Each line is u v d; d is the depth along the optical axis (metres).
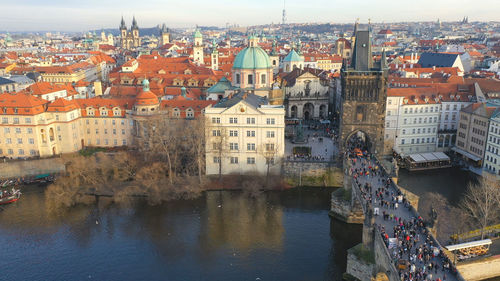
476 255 99.38
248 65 185.75
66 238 117.44
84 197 141.38
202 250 111.62
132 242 115.38
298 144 175.00
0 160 163.25
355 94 149.88
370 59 150.00
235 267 104.19
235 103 149.38
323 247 113.19
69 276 100.75
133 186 147.12
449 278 74.81
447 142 181.88
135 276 101.06
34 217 129.50
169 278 100.19
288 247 113.06
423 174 162.50
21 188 151.12
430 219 105.50
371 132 152.88
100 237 117.81
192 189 143.25
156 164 147.75
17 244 114.25
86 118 177.50
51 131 169.50
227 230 121.88
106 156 157.88
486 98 182.38
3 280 99.06
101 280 99.50
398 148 178.75
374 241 94.44
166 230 121.75
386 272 83.94
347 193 129.12
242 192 146.50
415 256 80.38
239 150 151.75
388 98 173.00
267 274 101.38
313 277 100.31
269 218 129.62
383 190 115.31
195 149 152.12
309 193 147.50
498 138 152.00
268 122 147.62
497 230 112.06
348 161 130.62
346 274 100.38
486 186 115.69
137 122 168.00
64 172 157.88
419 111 176.00
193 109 171.75
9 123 164.88
